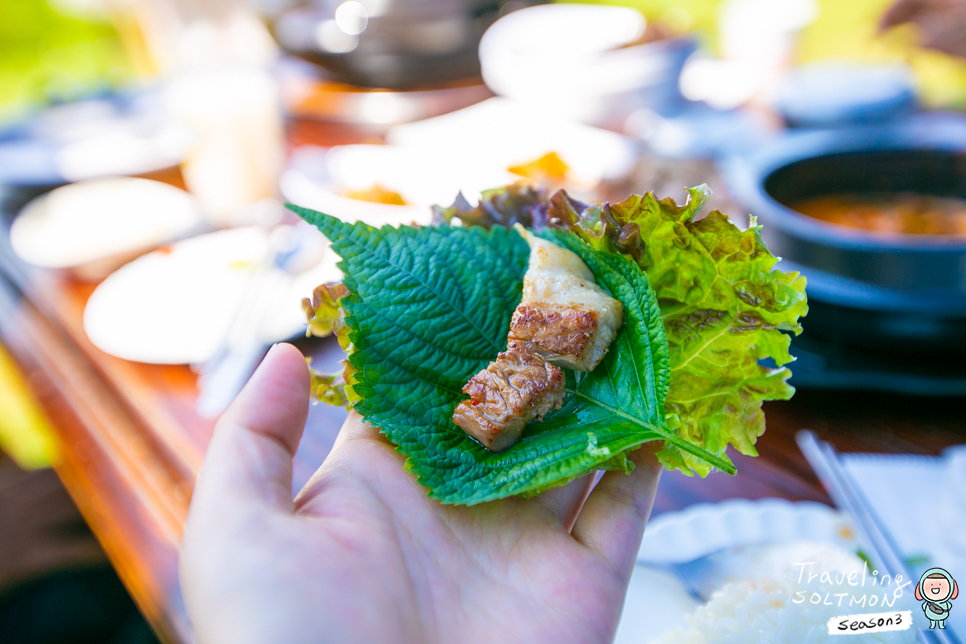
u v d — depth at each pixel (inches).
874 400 13.2
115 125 23.4
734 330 9.9
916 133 16.7
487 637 9.0
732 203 16.1
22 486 18.9
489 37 24.4
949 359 13.1
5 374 21.0
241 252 17.4
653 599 10.4
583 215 10.4
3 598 15.3
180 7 24.3
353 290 10.0
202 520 8.9
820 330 13.5
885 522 10.8
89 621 14.6
